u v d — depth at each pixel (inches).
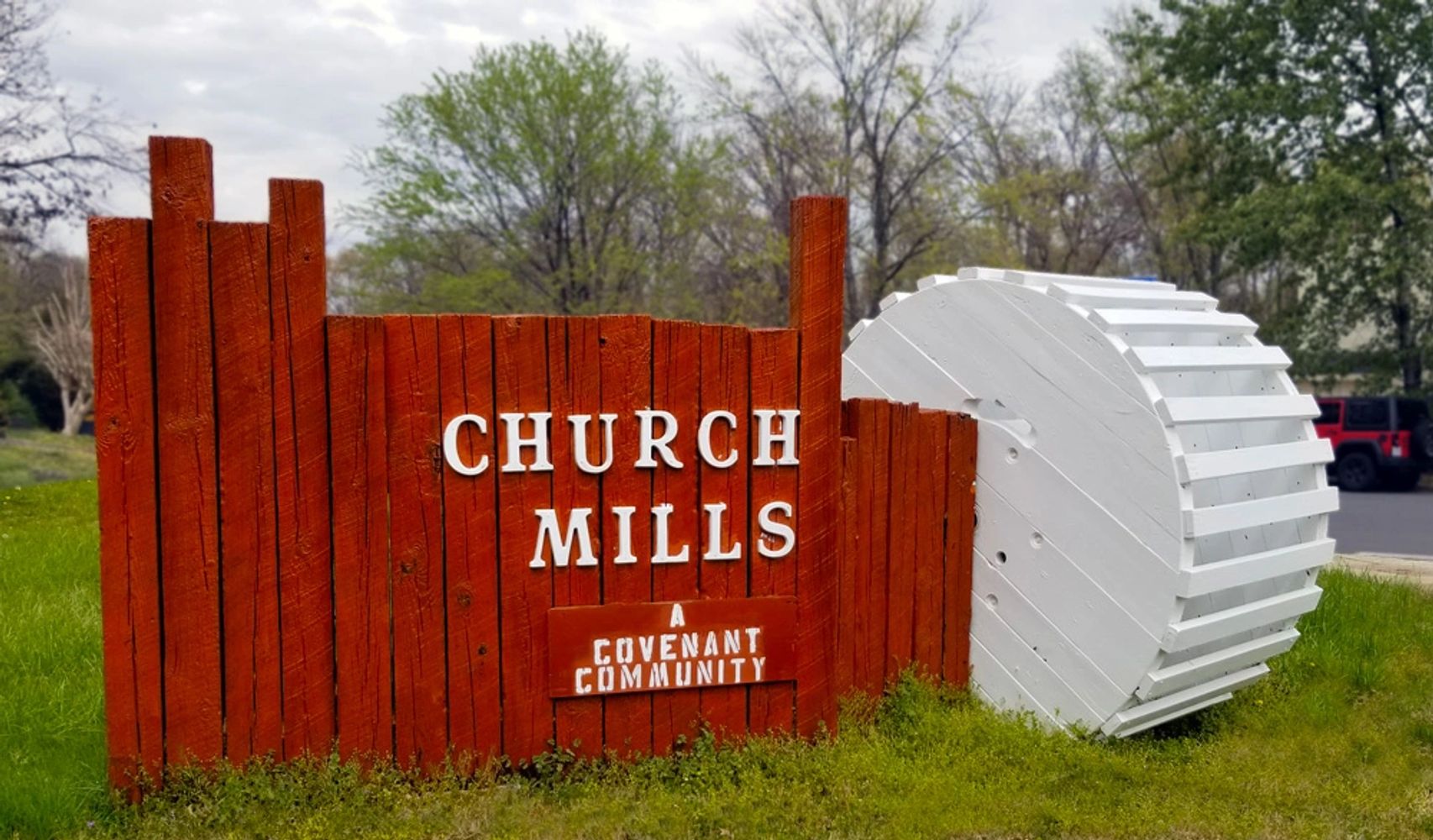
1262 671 208.8
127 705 154.0
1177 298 205.6
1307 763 192.1
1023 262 1225.4
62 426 1716.3
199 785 155.2
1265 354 200.4
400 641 162.9
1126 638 183.5
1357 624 268.1
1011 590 201.8
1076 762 178.4
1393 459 789.2
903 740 185.8
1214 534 182.7
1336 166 849.5
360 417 159.9
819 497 179.0
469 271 1080.2
